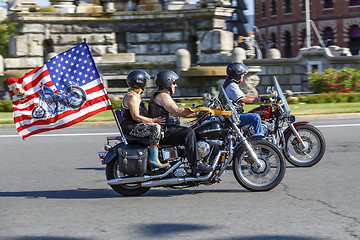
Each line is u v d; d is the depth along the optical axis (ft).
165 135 31.35
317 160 40.91
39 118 32.48
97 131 70.38
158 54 128.67
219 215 27.35
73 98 32.60
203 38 119.03
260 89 131.34
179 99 108.27
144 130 30.89
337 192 32.09
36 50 122.11
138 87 31.94
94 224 26.27
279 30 272.72
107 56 121.70
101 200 31.68
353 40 244.01
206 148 31.30
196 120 33.45
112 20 127.13
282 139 40.16
